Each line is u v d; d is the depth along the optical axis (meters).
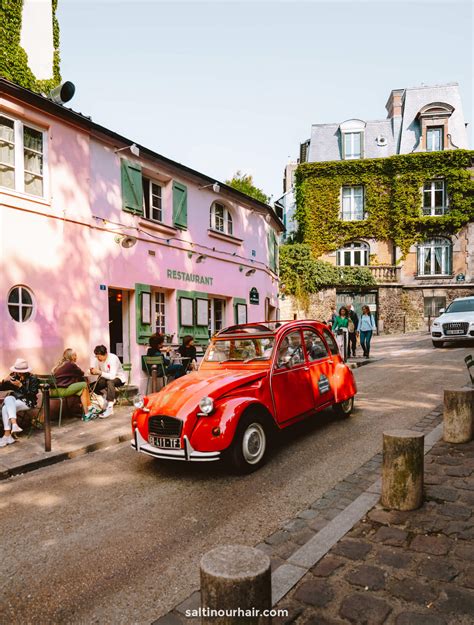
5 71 9.77
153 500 4.95
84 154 10.24
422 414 7.80
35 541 4.14
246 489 5.10
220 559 2.40
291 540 3.90
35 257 9.13
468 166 28.88
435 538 3.60
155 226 12.09
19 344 8.74
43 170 9.52
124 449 7.03
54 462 6.53
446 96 30.78
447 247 29.20
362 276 28.38
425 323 28.95
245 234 16.50
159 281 12.32
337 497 4.74
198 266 13.92
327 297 28.73
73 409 9.23
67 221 9.80
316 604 2.89
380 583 3.06
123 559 3.75
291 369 6.64
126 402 10.09
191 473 5.73
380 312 28.42
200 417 5.45
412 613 2.77
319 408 7.05
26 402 7.71
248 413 5.70
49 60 11.21
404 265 29.31
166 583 3.38
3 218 8.61
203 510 4.62
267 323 7.07
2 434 7.83
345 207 30.56
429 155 28.86
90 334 10.16
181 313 13.01
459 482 4.68
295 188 31.27
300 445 6.57
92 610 3.12
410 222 29.06
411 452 4.11
